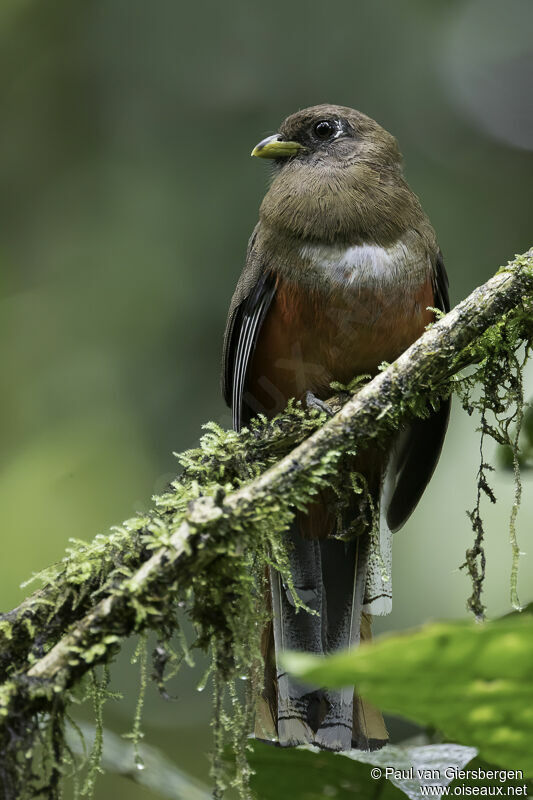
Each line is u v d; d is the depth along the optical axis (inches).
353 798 189.2
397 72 474.0
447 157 464.8
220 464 228.4
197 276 438.3
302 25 474.0
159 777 199.3
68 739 201.0
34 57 488.1
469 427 378.3
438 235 447.8
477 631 117.6
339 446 208.2
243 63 471.2
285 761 190.5
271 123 462.6
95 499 408.2
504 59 477.4
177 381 428.8
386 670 122.0
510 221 454.9
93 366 429.7
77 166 472.7
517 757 142.6
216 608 195.8
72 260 451.2
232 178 453.4
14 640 191.3
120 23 482.3
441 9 481.1
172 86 472.7
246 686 199.5
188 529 184.7
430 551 376.2
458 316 219.9
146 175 460.1
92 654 176.4
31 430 424.8
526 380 247.6
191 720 406.3
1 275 450.0
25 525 401.7
